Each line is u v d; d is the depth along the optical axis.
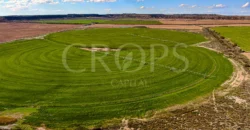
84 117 25.25
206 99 30.09
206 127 23.91
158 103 28.66
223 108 27.83
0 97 29.72
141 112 26.58
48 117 25.08
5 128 22.83
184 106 28.19
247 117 25.92
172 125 24.19
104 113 26.12
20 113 25.75
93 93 31.19
